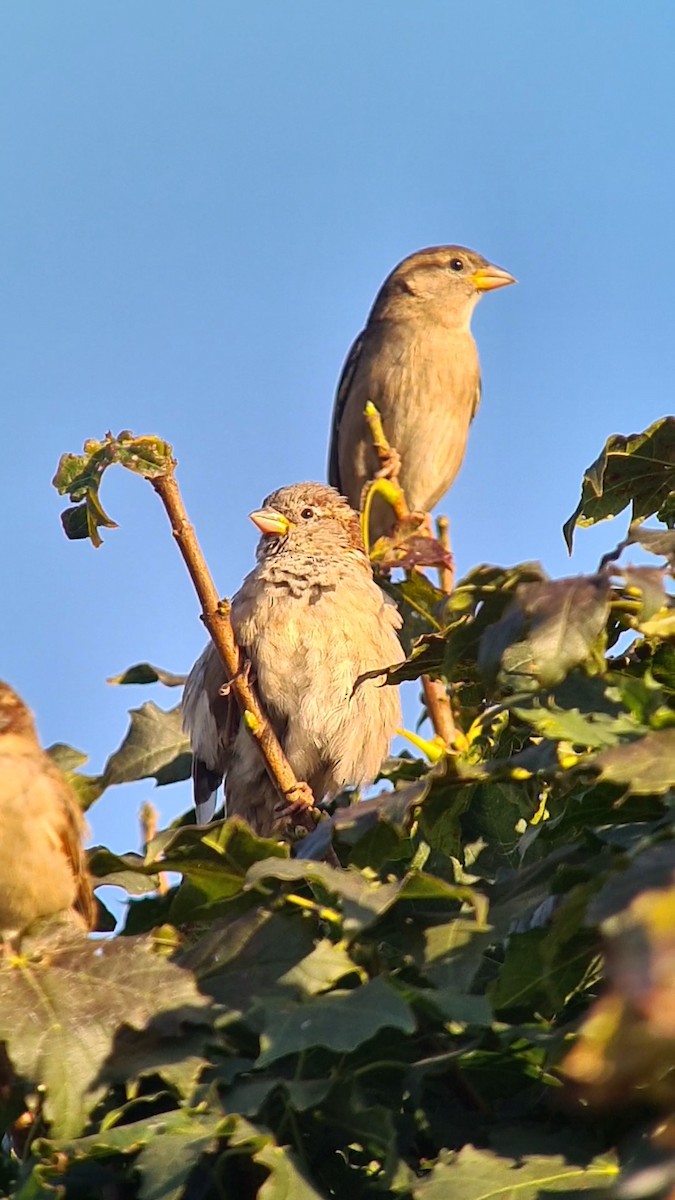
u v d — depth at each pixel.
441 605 6.02
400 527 10.45
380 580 10.18
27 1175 5.23
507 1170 4.77
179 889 6.09
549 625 5.24
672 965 3.15
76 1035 5.23
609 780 4.98
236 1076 5.39
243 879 5.98
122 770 9.76
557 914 4.89
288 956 5.50
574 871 5.17
